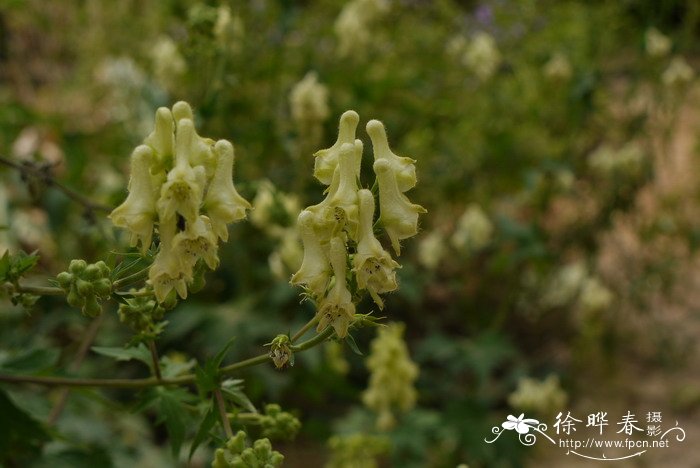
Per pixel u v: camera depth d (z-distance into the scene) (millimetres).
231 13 598
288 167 781
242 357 697
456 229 978
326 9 985
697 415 871
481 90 984
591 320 885
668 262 963
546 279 920
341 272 348
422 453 654
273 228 630
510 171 964
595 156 925
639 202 1084
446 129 952
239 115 776
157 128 344
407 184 357
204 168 340
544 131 976
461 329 931
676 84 917
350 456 545
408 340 900
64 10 962
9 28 960
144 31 943
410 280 810
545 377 887
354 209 345
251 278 752
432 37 1022
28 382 404
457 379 881
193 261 335
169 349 737
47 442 455
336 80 867
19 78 979
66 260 746
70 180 754
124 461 604
